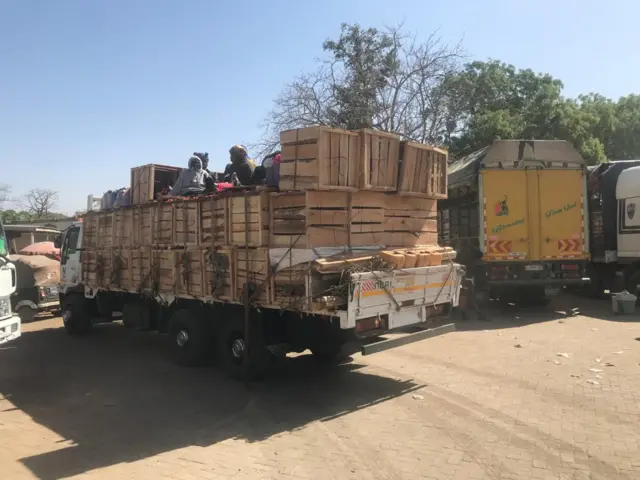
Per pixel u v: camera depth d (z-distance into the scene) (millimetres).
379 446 4789
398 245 6816
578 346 8328
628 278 12734
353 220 6184
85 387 7219
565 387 6230
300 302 5867
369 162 6195
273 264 6195
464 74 22781
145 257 8664
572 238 11789
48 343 10617
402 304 6273
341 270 5781
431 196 7215
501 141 11773
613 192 13000
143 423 5680
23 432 5504
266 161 6922
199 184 8422
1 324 7680
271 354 6770
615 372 6727
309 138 5723
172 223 7922
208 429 5434
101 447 5023
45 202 52750
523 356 7840
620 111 32625
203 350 7875
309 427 5371
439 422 5312
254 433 5266
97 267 10148
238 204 6641
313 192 5820
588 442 4637
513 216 11688
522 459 4359
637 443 4570
